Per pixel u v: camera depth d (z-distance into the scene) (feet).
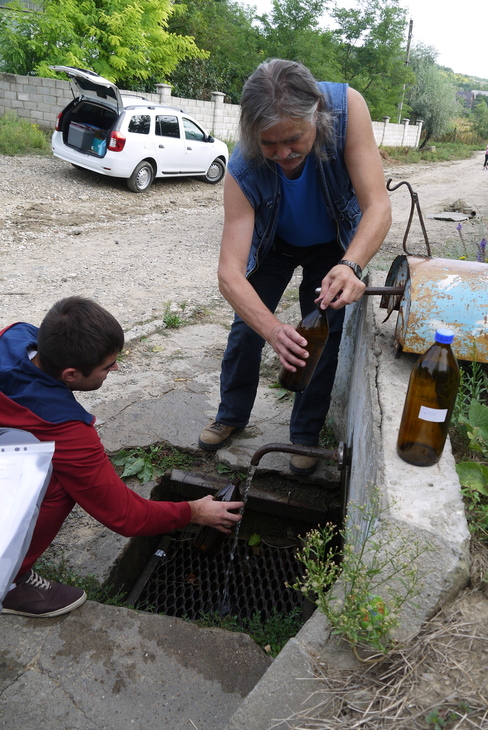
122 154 34.58
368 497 5.87
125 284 20.71
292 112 6.11
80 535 9.21
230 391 10.62
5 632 6.52
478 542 5.52
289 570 10.23
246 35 82.84
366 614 4.60
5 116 49.34
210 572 10.27
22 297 18.62
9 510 4.70
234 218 7.97
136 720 5.71
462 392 7.81
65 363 6.08
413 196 8.34
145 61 55.57
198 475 10.64
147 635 6.60
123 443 11.14
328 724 4.22
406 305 7.68
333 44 94.53
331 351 9.29
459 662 4.46
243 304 7.46
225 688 6.09
